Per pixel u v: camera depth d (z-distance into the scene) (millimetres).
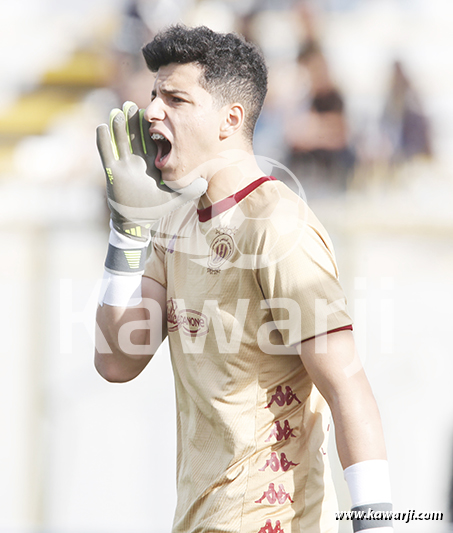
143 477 15383
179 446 6699
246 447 6000
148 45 6395
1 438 15750
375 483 5473
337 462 13109
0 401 15883
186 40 6199
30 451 15664
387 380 15500
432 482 14898
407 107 21859
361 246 17297
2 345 16359
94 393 15734
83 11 26625
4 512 15422
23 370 16156
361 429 5555
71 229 17344
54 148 23875
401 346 15945
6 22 26844
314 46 21531
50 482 15477
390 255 17484
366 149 20922
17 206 21484
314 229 5973
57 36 26531
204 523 6156
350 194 19953
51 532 15234
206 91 6211
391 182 20797
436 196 20375
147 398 15500
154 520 15242
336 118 20656
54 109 25219
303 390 6207
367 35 24188
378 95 22516
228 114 6277
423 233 17906
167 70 6293
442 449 15070
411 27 24625
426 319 16594
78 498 15414
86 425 15570
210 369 6184
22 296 16703
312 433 6238
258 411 6031
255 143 20438
